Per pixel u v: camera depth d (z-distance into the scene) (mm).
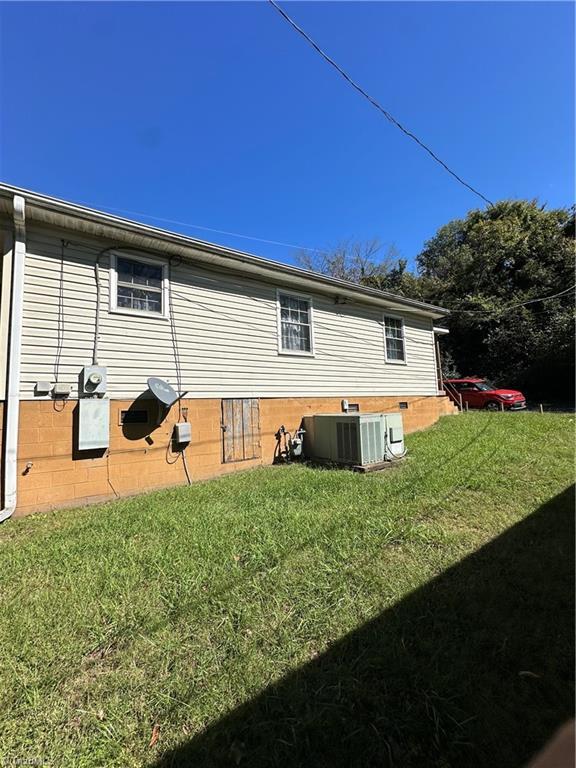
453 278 24703
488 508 4336
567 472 5570
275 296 8406
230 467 7289
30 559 3494
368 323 10523
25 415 5219
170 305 6762
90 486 5680
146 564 3256
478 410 15289
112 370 6020
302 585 2848
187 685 1935
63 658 2156
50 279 5570
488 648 2113
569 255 20656
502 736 1589
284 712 1741
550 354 19812
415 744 1574
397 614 2447
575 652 2041
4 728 1713
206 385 7105
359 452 7141
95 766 1541
